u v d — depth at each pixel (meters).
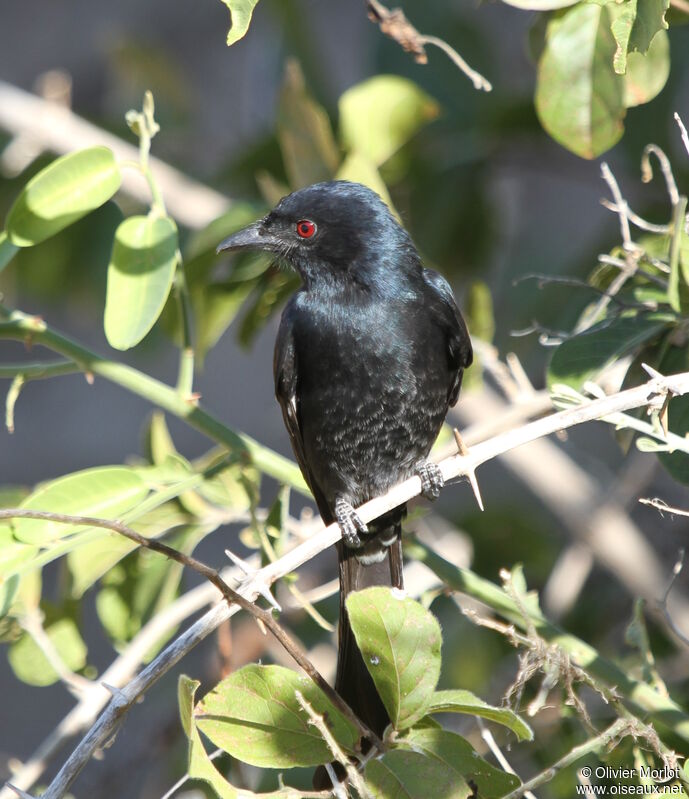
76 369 8.41
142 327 7.54
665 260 8.65
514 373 9.90
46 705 24.11
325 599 11.29
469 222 11.84
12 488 9.35
